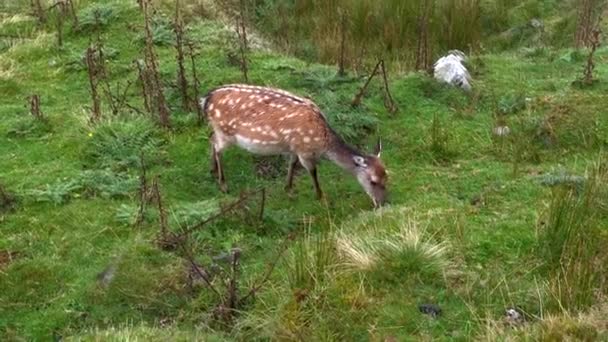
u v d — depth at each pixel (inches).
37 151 314.5
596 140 317.7
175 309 238.8
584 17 440.8
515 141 318.7
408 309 223.9
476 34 451.2
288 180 296.8
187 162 310.8
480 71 381.1
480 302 226.2
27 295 245.1
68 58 385.4
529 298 226.4
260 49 402.6
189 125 328.5
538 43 448.8
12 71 373.7
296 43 448.8
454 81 361.1
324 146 285.9
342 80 363.3
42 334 232.4
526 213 264.1
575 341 205.3
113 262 253.6
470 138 324.8
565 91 353.7
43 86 366.9
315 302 225.6
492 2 478.3
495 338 208.2
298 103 288.2
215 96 297.9
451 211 266.4
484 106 349.4
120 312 238.5
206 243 263.6
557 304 220.8
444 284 232.1
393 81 364.2
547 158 311.4
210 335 223.5
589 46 416.2
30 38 409.4
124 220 272.5
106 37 402.3
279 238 269.4
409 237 240.8
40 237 267.9
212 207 277.9
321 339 216.1
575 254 236.4
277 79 366.3
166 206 282.7
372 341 214.7
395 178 301.1
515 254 243.8
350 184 305.3
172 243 260.1
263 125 287.3
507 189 283.4
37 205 282.0
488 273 236.2
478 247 246.7
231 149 319.6
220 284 244.8
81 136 318.3
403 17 446.9
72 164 306.2
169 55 386.6
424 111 344.5
